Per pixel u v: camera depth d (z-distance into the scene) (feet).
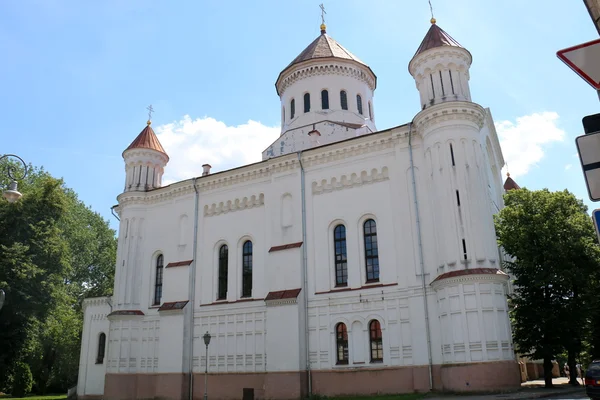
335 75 138.41
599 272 94.53
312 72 138.62
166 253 126.31
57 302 130.62
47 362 205.05
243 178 119.65
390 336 92.07
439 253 88.43
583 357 123.65
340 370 94.48
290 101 141.79
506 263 109.09
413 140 99.35
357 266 99.19
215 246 119.85
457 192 88.94
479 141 93.66
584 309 92.02
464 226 86.58
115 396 117.29
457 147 91.04
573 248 94.07
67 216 156.15
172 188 129.18
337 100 136.36
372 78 146.61
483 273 82.23
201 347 113.29
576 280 91.09
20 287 115.75
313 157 109.60
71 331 192.03
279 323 100.22
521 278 97.50
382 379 90.63
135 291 126.62
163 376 113.19
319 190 107.86
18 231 120.88
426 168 95.14
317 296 101.04
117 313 123.54
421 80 100.42
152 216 132.36
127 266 128.47
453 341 81.41
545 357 91.35
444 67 97.71
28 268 115.85
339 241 103.86
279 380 96.94
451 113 92.32
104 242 223.92
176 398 110.01
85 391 136.67
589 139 19.10
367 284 97.35
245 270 115.03
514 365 79.61
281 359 97.96
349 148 105.70
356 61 141.28
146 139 140.46
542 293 95.61
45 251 124.26
